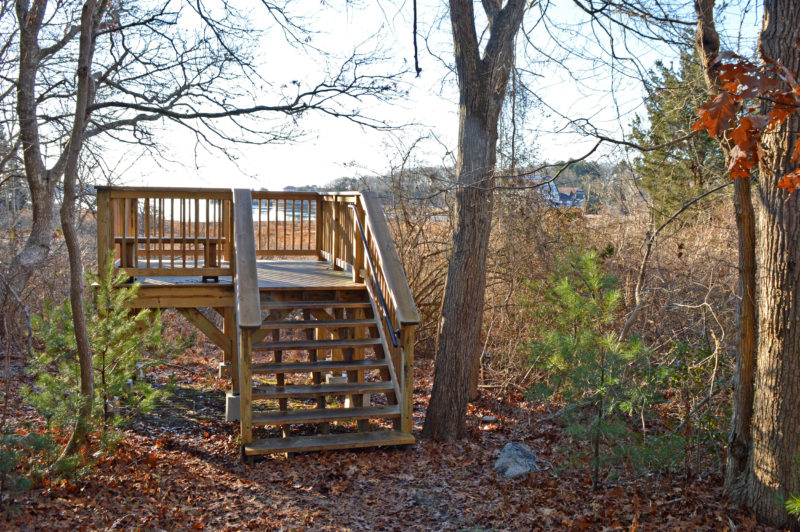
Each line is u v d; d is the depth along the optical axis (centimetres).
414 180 1158
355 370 730
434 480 590
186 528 468
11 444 454
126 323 608
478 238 716
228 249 805
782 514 451
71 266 529
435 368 732
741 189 477
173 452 642
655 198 998
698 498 511
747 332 488
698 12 505
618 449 526
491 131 731
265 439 645
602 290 577
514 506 523
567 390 557
